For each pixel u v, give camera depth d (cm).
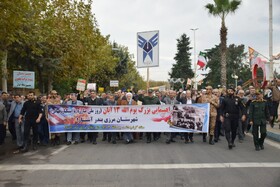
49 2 1958
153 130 1246
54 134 1214
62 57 2056
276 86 1452
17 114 1141
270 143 1188
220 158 920
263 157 933
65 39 2055
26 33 1669
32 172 784
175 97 1412
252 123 1052
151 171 777
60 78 2423
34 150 1090
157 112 1252
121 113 1259
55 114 1224
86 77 3020
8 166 851
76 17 2289
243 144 1179
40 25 1762
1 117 1200
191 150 1054
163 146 1145
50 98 1291
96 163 871
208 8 3067
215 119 1198
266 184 661
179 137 1395
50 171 792
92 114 1250
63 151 1060
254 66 1986
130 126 1253
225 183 671
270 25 2028
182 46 7025
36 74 2353
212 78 6669
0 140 1211
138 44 1305
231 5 2973
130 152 1024
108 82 4553
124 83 5428
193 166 823
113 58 4356
